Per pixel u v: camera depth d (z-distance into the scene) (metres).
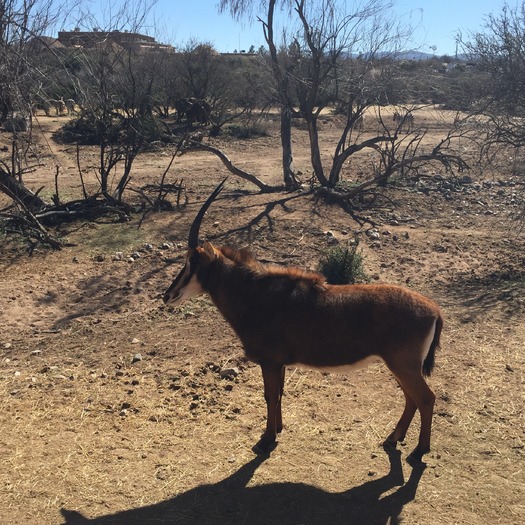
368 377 4.99
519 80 8.34
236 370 5.06
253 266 4.05
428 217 10.21
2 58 8.44
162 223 9.50
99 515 3.41
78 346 5.68
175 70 24.19
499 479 3.67
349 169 14.81
